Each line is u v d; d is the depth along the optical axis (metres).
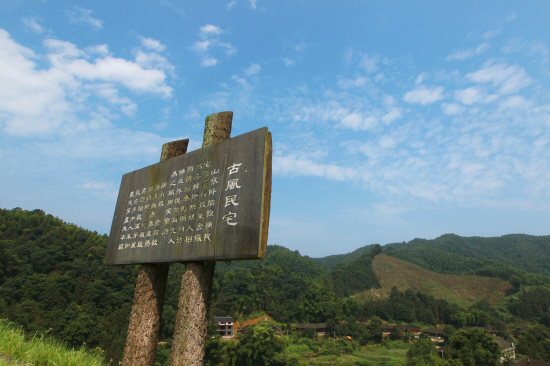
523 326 100.81
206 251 4.88
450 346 64.69
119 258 6.77
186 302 4.99
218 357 59.16
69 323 48.22
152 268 6.42
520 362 54.91
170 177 6.40
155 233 6.11
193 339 4.78
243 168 4.92
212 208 5.13
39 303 56.94
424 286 151.12
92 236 95.31
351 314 100.50
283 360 57.03
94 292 64.75
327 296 102.75
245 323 89.38
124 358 6.02
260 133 4.92
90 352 5.64
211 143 5.96
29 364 4.49
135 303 6.33
